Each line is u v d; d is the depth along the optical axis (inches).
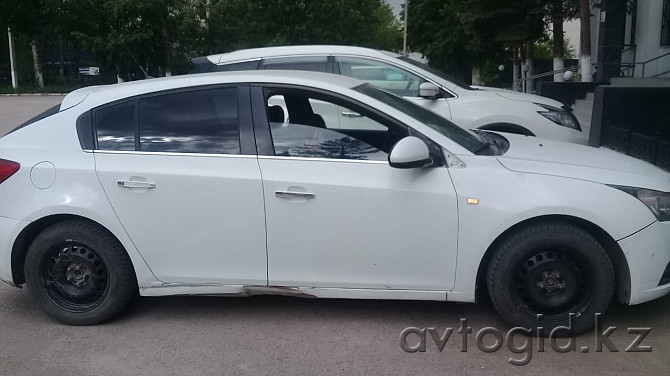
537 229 157.6
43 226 175.5
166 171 166.7
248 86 172.2
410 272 164.1
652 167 176.1
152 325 176.7
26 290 205.9
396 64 301.9
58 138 174.6
